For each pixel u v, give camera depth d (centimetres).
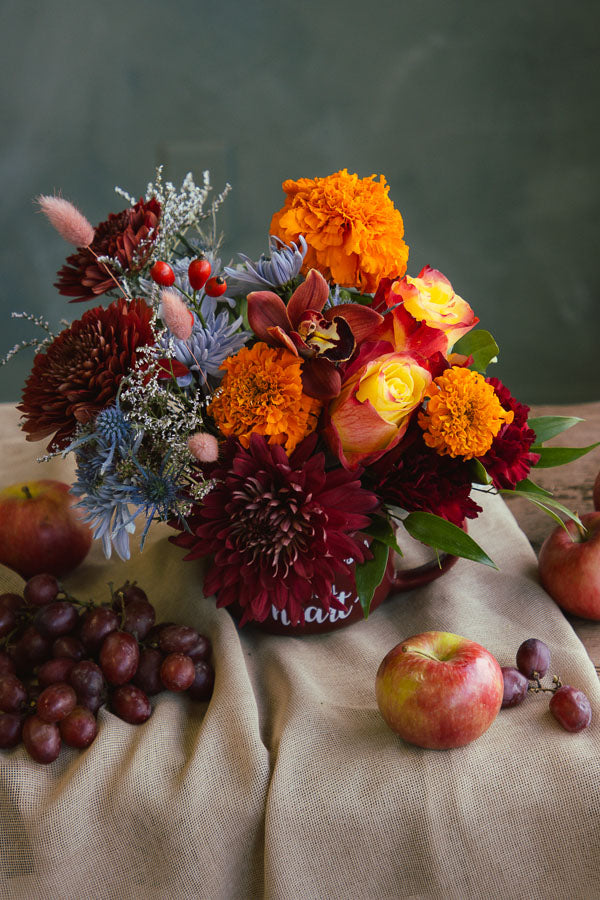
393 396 66
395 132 233
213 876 68
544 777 67
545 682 75
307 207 75
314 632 79
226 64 228
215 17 224
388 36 224
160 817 67
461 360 72
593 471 100
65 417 70
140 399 69
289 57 227
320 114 232
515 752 68
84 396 69
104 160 237
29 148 235
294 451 69
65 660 72
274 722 72
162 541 87
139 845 67
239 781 68
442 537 71
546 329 246
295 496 68
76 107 232
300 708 71
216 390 70
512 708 72
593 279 240
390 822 67
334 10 223
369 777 67
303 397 68
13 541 83
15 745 70
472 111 229
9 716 70
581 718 69
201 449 64
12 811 67
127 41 226
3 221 241
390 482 71
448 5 220
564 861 67
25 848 67
